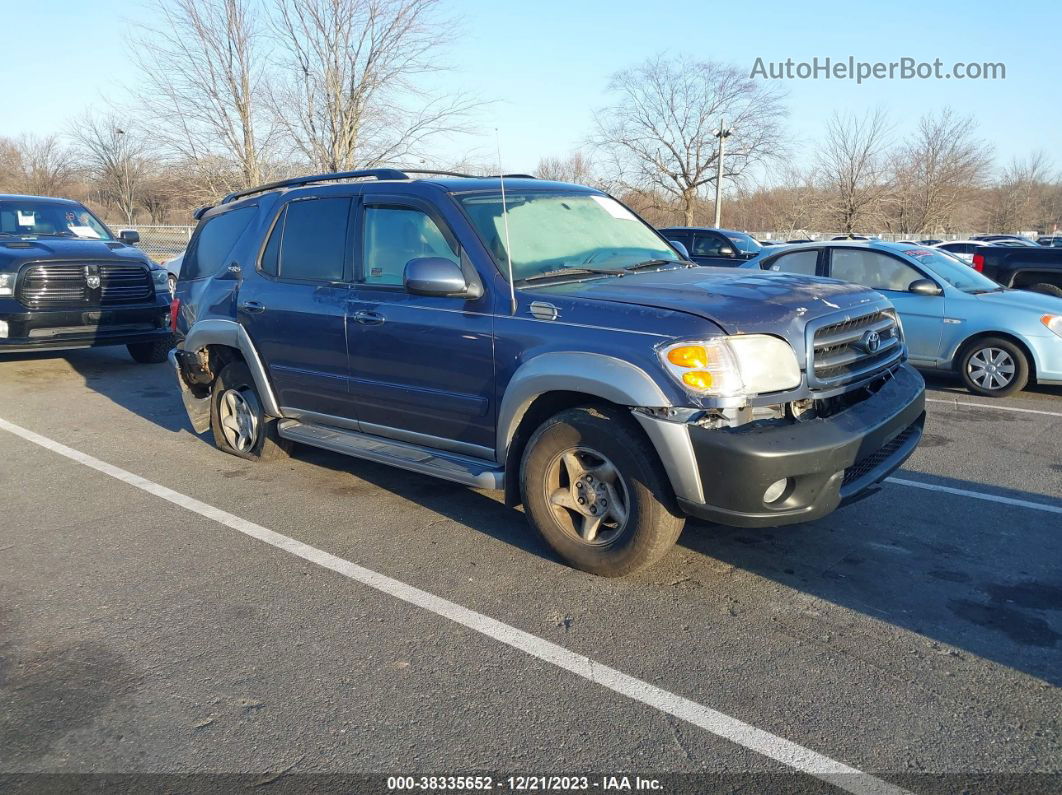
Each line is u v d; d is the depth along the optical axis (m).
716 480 3.51
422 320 4.43
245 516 4.97
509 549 4.44
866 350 3.99
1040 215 65.06
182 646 3.48
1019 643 3.43
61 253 9.03
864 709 2.98
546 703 3.05
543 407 4.13
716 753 2.76
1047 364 7.90
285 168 21.45
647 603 3.80
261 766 2.72
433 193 4.54
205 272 6.13
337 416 5.15
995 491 5.31
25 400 8.26
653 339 3.60
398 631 3.59
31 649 3.47
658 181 43.41
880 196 41.53
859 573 4.10
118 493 5.41
